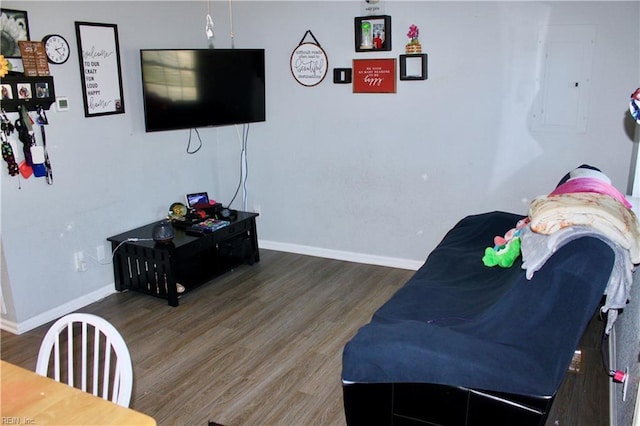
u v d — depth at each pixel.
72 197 3.40
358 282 3.89
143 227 3.90
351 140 4.09
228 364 2.82
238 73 3.99
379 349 1.81
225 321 3.31
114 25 3.53
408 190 4.00
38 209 3.21
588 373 2.57
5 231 3.06
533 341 1.75
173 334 3.16
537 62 3.40
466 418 1.81
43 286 3.30
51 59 3.16
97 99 3.47
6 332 3.22
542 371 1.71
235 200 4.67
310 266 4.23
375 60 3.83
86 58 3.37
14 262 3.13
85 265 3.54
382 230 4.17
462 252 2.99
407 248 4.11
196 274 3.75
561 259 1.74
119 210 3.75
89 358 2.89
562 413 2.29
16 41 2.97
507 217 3.18
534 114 3.49
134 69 3.73
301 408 2.44
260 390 2.58
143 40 3.77
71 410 1.26
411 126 3.86
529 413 1.73
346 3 3.85
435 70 3.69
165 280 3.54
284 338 3.09
